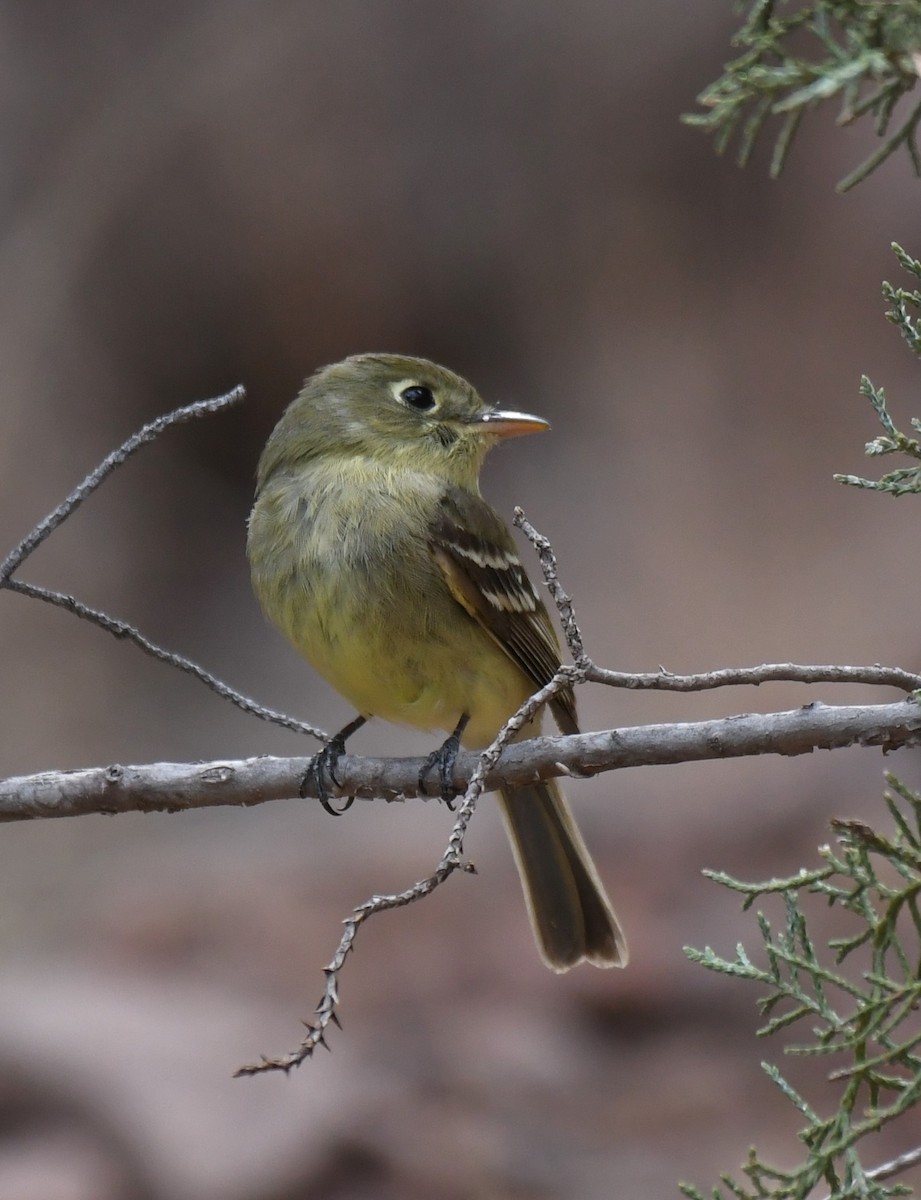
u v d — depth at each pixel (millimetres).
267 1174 8680
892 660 15008
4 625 16672
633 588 16984
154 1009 10203
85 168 19484
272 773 6277
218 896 12539
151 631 17703
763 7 5227
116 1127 8844
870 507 17516
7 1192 8422
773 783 13070
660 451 18641
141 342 19250
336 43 19938
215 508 18953
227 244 19438
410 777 6316
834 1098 9461
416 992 10766
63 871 13695
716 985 10625
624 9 20203
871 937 4930
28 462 18000
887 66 5043
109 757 16172
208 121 19641
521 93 20188
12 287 18906
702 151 20062
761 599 16484
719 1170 8875
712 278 19938
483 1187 8672
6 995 10273
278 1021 10211
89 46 19906
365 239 19594
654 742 5332
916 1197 8203
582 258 20031
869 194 19547
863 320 19219
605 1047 10227
